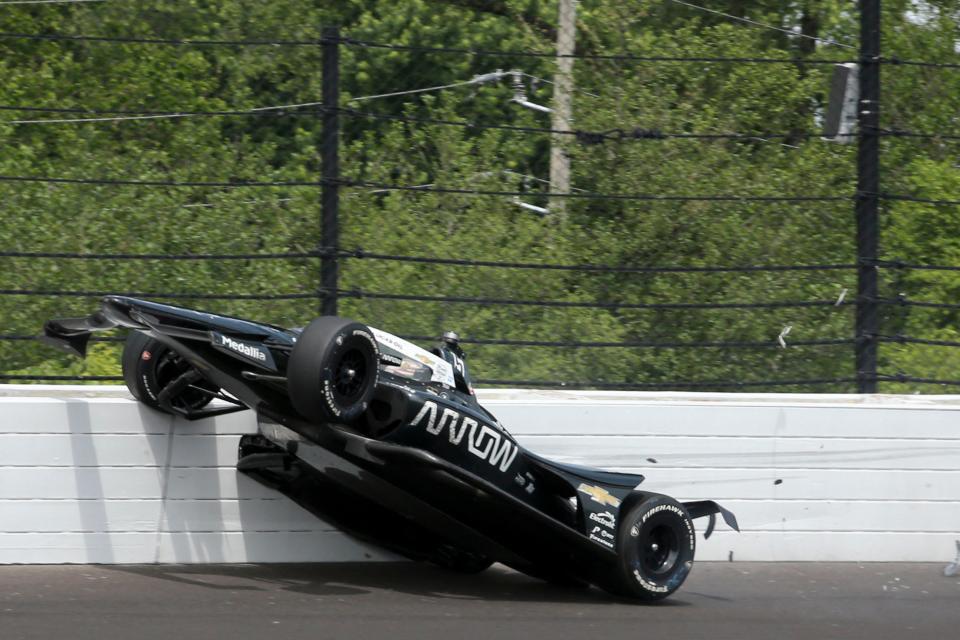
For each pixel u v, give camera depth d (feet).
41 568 47.75
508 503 44.88
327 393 40.32
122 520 49.29
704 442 55.26
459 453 44.80
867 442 56.44
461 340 56.13
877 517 56.39
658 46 89.15
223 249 57.06
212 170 61.21
